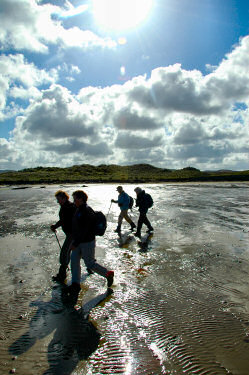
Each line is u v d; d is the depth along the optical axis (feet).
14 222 43.91
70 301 16.93
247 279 20.06
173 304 16.44
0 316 15.23
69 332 13.64
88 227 17.87
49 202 76.54
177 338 13.09
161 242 30.81
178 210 57.21
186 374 10.75
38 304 16.60
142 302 16.72
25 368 11.13
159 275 20.99
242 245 29.27
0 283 19.75
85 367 11.18
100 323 14.44
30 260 24.81
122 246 29.22
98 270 18.39
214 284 19.25
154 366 11.21
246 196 93.09
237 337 13.12
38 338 13.16
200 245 29.37
